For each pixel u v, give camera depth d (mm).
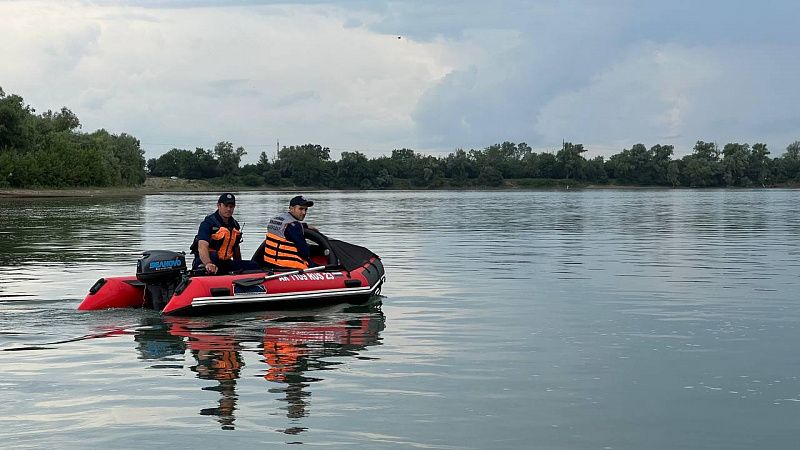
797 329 9930
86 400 6785
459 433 6023
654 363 8141
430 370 7828
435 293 13031
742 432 6105
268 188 154875
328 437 5902
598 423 6285
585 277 15125
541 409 6605
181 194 98875
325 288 11508
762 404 6781
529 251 20641
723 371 7848
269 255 11969
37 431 6016
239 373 7699
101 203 60750
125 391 7059
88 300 11125
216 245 11570
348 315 10906
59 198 75625
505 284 14133
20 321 10289
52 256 19016
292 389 7137
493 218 38969
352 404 6691
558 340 9281
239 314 10867
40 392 7023
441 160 172750
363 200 76438
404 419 6320
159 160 158750
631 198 87312
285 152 163500
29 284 13867
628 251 20609
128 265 17031
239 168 157750
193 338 9328
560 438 5957
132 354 8492
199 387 7199
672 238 25344
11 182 91812
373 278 12375
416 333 9680
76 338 9305
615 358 8359
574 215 42688
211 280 10859
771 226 32156
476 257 19078
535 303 11992
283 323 10297
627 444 5844
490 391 7098
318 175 161250
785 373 7773
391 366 7988
